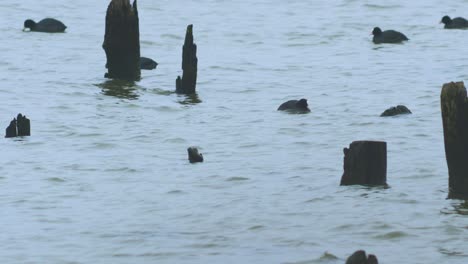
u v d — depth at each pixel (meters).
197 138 81.94
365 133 82.69
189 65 98.88
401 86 103.00
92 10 164.38
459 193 64.25
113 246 57.19
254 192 66.81
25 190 67.62
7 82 104.62
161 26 147.50
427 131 82.62
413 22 152.62
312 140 80.81
